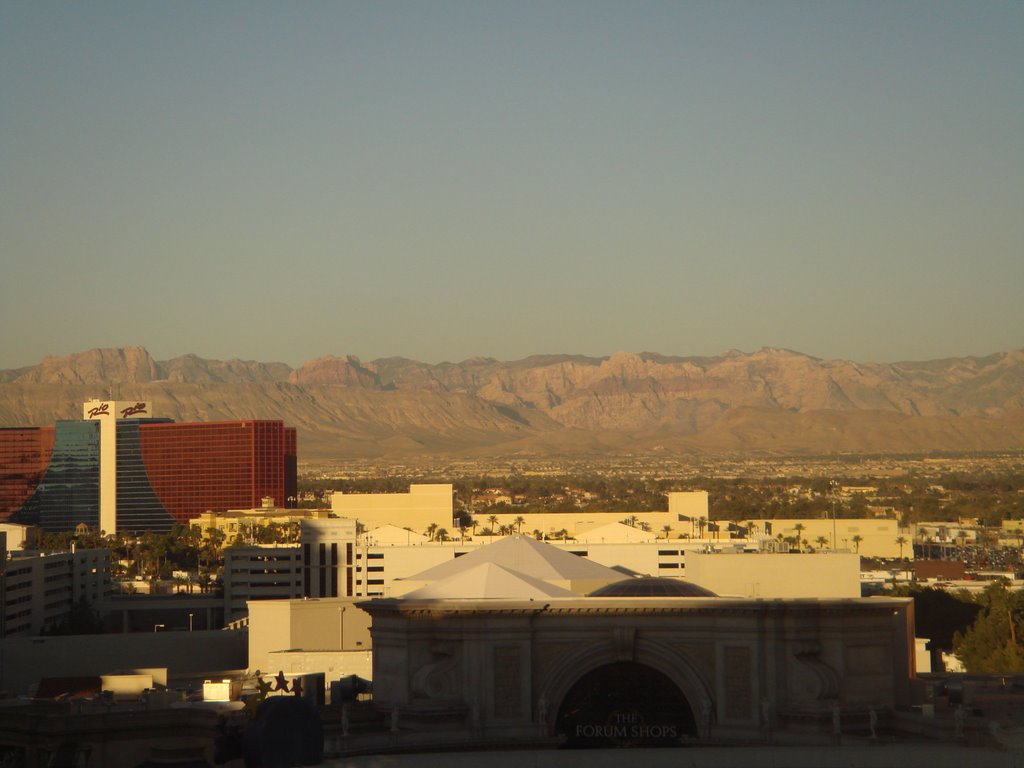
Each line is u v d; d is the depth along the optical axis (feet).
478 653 325.83
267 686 384.06
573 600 331.16
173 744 347.56
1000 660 606.55
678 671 326.85
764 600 330.34
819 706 317.42
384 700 332.80
